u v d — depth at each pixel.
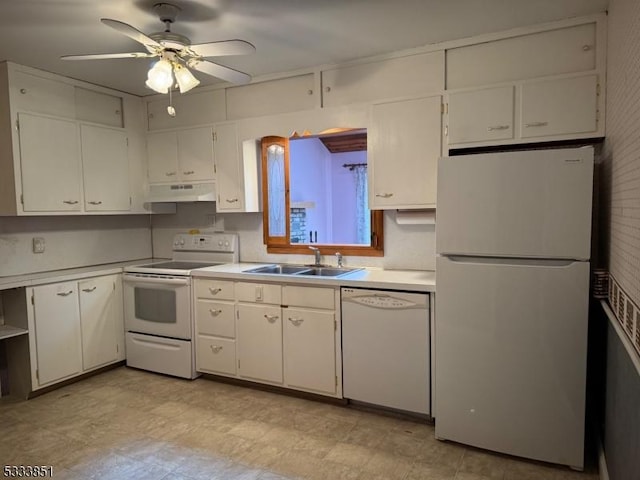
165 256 4.41
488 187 2.29
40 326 3.16
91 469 2.29
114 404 3.07
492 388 2.34
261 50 2.93
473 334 2.36
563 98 2.50
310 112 3.24
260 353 3.22
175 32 2.60
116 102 3.83
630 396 1.57
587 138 2.46
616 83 2.07
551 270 2.18
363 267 3.43
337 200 4.47
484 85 2.70
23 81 3.13
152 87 2.28
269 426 2.73
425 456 2.37
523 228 2.23
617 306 1.89
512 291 2.26
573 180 2.12
